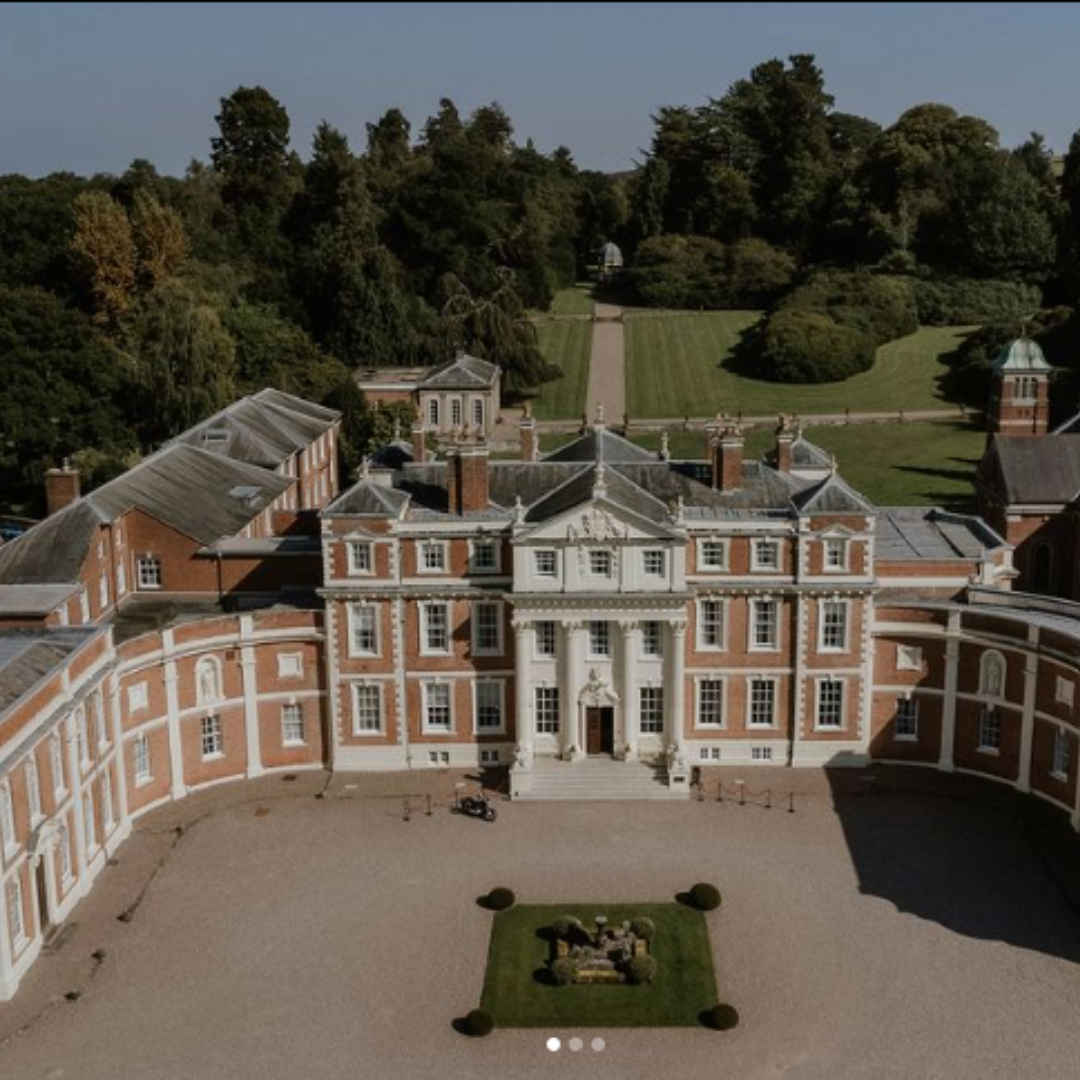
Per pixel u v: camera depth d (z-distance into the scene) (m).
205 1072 56.72
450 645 82.44
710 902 68.31
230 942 66.31
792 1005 60.59
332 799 81.06
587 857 74.00
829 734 84.06
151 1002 61.59
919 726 83.81
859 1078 55.56
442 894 70.38
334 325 185.00
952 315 196.88
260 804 80.56
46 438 129.00
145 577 93.81
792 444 96.44
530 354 177.00
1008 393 125.69
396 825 77.81
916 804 79.50
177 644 79.62
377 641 82.31
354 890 70.94
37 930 65.00
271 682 83.12
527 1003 61.00
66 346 133.88
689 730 84.38
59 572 84.81
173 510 94.62
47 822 65.31
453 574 81.31
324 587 81.38
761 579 81.31
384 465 93.62
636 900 69.56
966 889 70.19
